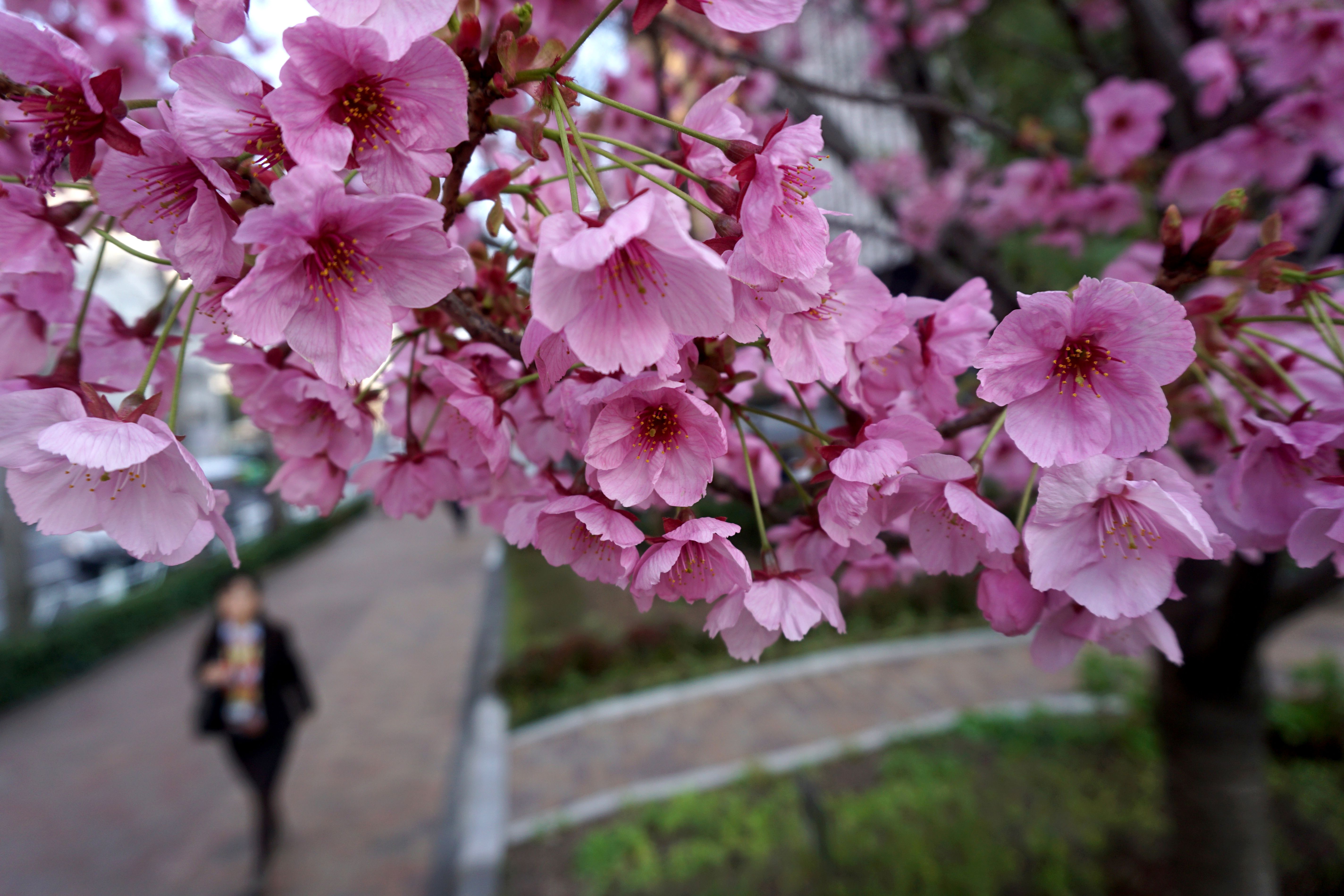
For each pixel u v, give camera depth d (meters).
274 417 1.18
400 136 0.76
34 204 0.95
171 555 0.91
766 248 0.83
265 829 4.87
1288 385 1.10
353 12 0.69
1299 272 0.99
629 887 4.43
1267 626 2.49
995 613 0.99
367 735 7.15
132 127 0.79
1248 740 2.92
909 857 4.28
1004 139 3.04
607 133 2.89
